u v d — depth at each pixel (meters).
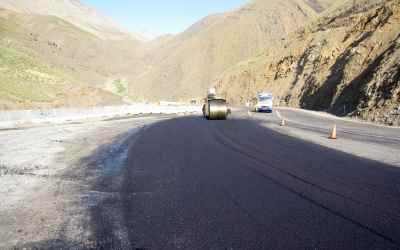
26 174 8.05
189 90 108.25
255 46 116.75
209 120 26.80
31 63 65.19
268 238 4.45
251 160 9.56
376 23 49.56
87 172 8.25
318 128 20.12
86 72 126.31
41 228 4.76
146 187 6.84
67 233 4.58
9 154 10.85
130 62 169.00
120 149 11.80
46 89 54.81
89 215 5.26
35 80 56.75
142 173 8.06
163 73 122.06
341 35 57.72
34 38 124.69
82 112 28.94
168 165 8.94
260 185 6.95
